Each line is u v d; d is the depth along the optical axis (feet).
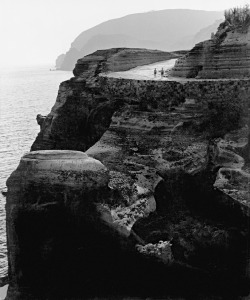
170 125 87.97
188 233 75.41
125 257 72.74
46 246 75.66
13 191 77.00
